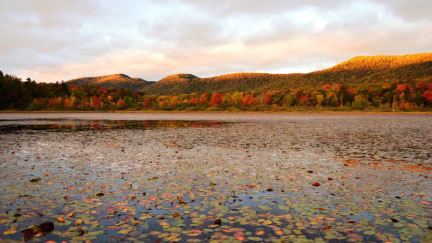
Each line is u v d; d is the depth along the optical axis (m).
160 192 6.45
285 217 4.96
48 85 156.25
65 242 4.01
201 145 14.59
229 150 12.86
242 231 4.39
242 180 7.53
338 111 87.44
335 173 8.32
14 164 9.61
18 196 6.11
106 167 9.16
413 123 33.81
